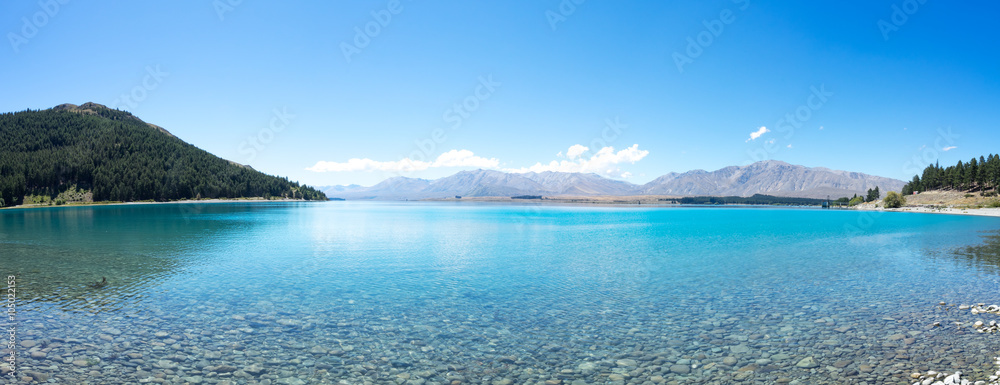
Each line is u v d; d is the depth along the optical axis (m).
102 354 15.77
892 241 57.00
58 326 18.89
